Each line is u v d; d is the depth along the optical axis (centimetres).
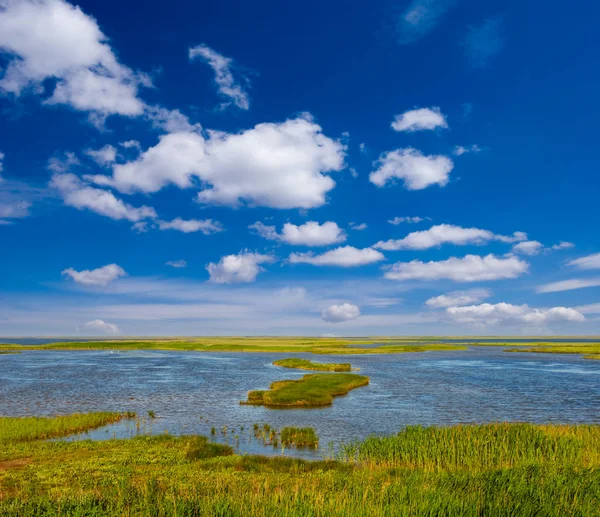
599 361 11250
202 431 3391
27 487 1880
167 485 1875
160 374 7788
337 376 6694
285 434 3181
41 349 17412
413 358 12288
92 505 1555
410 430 2809
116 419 3834
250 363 10325
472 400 4959
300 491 1683
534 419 3972
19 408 4459
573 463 2084
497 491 1641
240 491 1733
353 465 2353
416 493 1608
